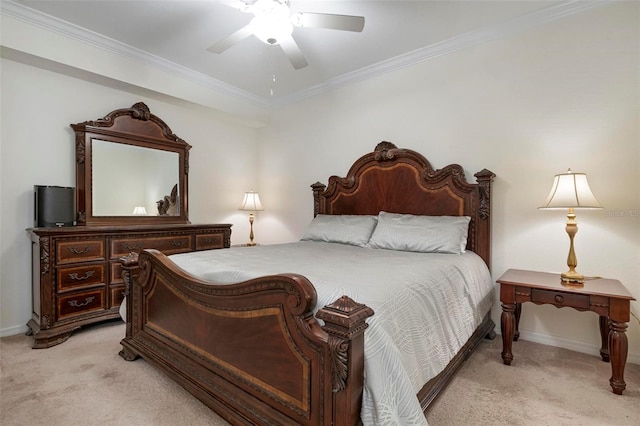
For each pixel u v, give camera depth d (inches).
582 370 79.8
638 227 84.7
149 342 79.0
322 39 111.7
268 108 177.2
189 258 82.5
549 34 97.2
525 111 101.4
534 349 92.8
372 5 92.8
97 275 106.0
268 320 52.6
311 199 160.9
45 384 71.9
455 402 65.7
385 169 130.1
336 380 41.6
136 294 84.7
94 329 106.7
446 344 63.7
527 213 100.8
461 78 113.7
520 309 99.3
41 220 102.0
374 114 136.3
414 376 50.0
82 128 115.0
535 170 99.6
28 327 103.3
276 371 51.2
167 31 107.9
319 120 156.5
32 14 97.0
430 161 121.0
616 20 87.6
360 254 93.0
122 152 127.1
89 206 117.0
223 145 168.2
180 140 144.6
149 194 135.0
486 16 98.7
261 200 183.5
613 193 87.8
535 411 62.8
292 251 97.7
